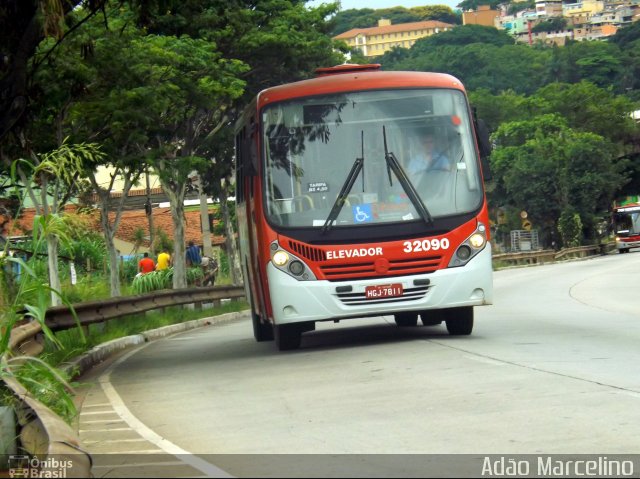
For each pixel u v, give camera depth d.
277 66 37.44
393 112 15.87
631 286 34.47
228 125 36.66
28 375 9.95
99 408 11.25
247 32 35.38
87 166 22.34
